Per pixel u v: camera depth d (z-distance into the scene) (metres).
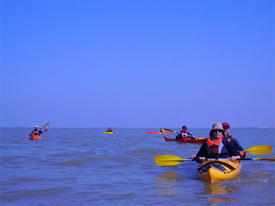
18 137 24.72
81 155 10.85
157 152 11.98
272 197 5.18
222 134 7.72
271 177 6.95
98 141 19.22
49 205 4.77
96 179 6.78
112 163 9.16
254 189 5.79
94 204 4.82
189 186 6.09
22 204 4.83
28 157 10.32
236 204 4.76
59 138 22.86
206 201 4.94
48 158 10.07
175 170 8.09
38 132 21.50
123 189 5.82
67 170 7.90
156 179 6.83
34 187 5.93
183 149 13.22
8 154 11.17
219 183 6.34
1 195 5.34
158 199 5.09
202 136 31.00
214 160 7.10
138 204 4.79
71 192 5.58
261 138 25.27
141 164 9.07
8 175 7.11
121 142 18.16
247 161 9.69
